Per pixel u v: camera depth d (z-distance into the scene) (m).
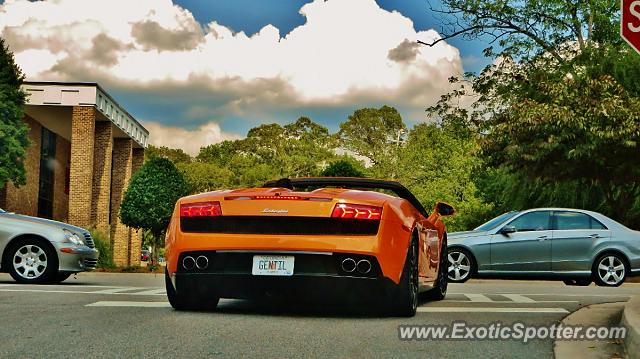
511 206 26.75
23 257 11.71
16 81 28.97
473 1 30.61
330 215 6.24
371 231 6.26
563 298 9.20
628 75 23.41
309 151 89.00
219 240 6.31
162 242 64.31
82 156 31.56
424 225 7.46
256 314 6.64
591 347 5.10
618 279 14.77
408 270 6.47
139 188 29.88
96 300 7.57
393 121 91.56
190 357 4.42
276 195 6.34
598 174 19.97
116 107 35.12
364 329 5.74
